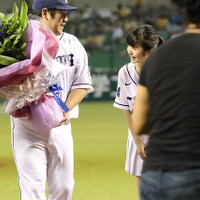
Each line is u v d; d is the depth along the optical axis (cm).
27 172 556
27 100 525
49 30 538
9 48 511
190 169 296
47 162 580
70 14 3600
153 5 3853
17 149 564
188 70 312
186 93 308
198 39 319
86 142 1432
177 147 302
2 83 508
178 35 331
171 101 312
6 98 529
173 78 314
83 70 594
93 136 1563
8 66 501
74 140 1476
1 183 903
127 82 615
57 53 577
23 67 500
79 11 3706
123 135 1584
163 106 314
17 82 511
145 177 315
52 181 584
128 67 615
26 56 516
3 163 1101
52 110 543
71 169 585
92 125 1864
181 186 297
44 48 520
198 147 298
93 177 955
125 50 3142
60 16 566
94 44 3197
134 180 930
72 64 587
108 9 3850
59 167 579
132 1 3928
